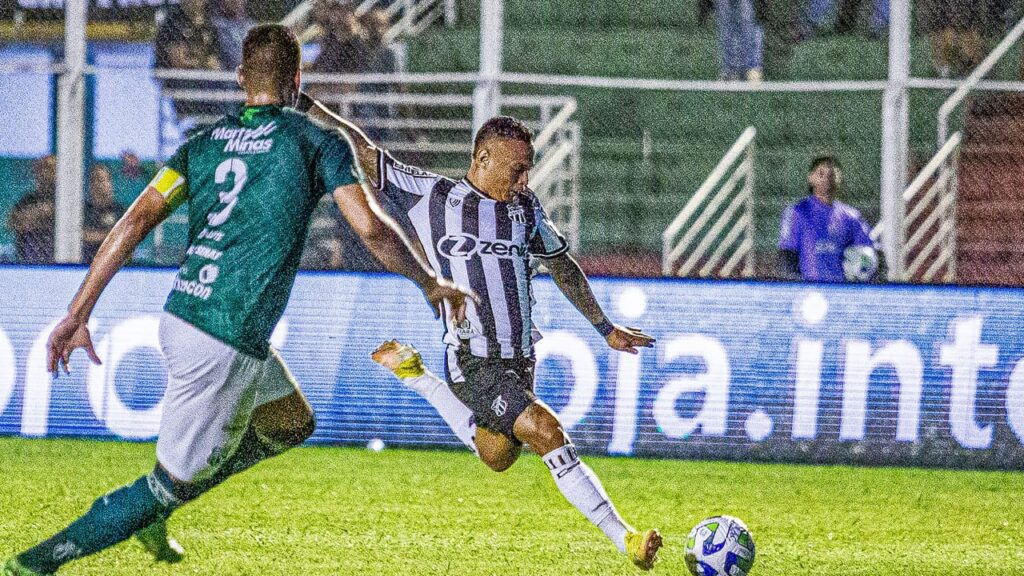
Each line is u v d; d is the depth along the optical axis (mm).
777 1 40875
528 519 22000
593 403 30312
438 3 42750
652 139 41312
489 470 27562
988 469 29953
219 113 36531
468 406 17891
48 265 30609
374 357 18406
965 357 30016
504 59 43188
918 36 41062
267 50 14703
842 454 30109
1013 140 37562
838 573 18547
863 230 32781
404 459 28906
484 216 17781
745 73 40844
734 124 41188
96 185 33344
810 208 32562
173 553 17156
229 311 14195
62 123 31719
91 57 40750
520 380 17672
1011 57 38812
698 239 39750
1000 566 19469
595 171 40750
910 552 20312
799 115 41062
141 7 39625
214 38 36375
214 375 14312
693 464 29562
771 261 39844
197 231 14531
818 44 41375
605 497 16531
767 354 30188
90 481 25031
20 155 38438
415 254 14016
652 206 40125
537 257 18406
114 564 17375
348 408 30719
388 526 21031
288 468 26906
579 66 43062
